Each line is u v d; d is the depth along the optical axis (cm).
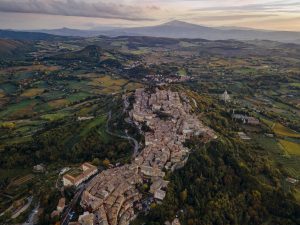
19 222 19262
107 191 19712
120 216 18100
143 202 19700
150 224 17862
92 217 17338
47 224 18438
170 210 19138
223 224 19500
